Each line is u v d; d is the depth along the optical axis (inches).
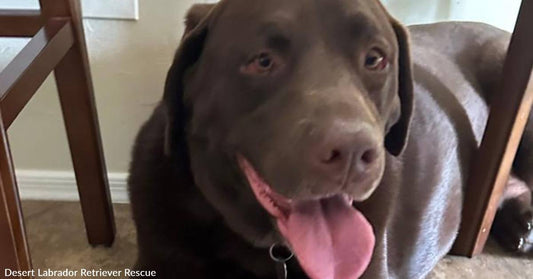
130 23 67.6
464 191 66.8
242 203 45.8
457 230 67.5
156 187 49.6
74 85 60.5
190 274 50.8
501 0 74.2
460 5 74.1
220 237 49.0
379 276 51.6
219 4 43.4
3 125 45.4
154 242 50.5
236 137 42.3
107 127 72.5
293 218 41.8
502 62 69.3
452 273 67.6
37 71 51.3
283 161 38.2
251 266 50.0
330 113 37.2
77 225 70.7
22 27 58.2
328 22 40.9
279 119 39.4
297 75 39.9
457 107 65.9
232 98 41.9
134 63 69.5
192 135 45.6
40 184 74.0
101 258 66.7
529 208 70.9
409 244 61.1
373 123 38.3
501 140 62.7
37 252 66.7
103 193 65.4
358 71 42.2
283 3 40.9
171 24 67.7
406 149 60.4
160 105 52.7
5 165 45.3
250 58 40.8
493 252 71.1
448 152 63.9
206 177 46.0
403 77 48.2
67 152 73.0
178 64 44.1
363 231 42.2
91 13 66.6
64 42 56.2
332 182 37.0
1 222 46.0
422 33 69.6
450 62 68.5
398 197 58.7
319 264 40.9
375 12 43.8
